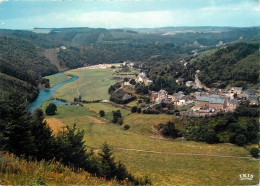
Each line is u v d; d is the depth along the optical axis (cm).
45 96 12044
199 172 3672
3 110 2344
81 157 2842
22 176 1598
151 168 4006
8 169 1645
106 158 3042
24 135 2344
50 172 1812
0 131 2294
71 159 2747
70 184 1714
